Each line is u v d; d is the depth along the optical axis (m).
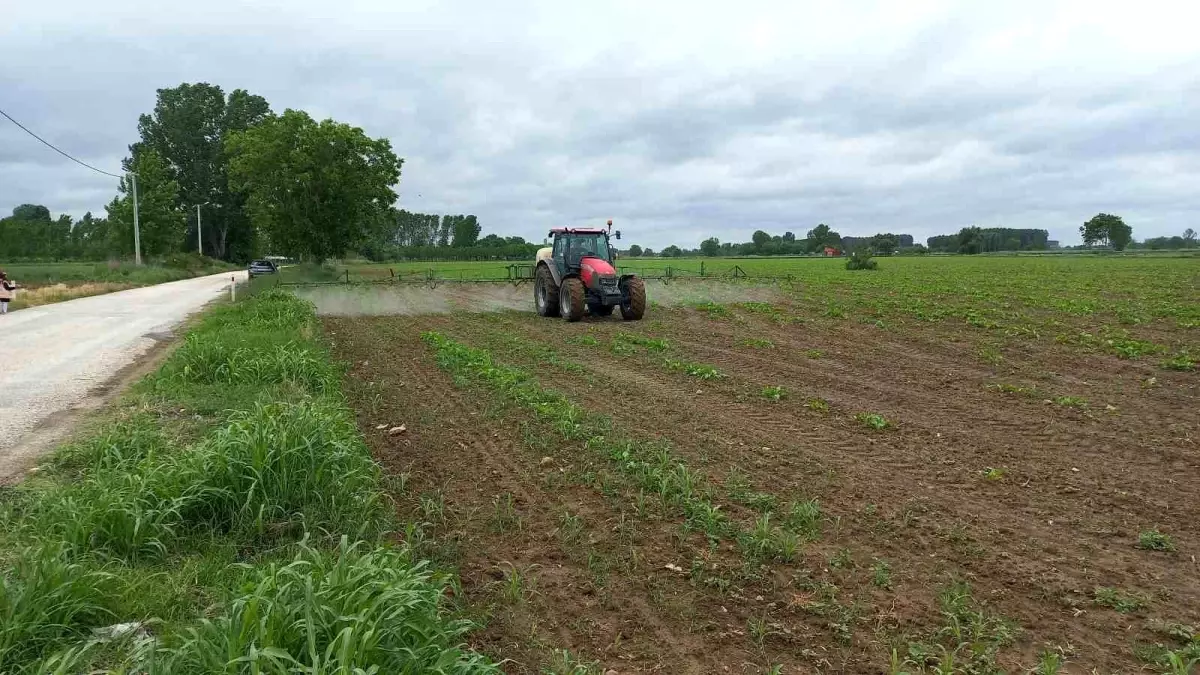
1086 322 16.59
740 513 5.18
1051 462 6.40
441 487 5.74
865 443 6.97
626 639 3.65
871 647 3.59
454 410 8.30
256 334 12.73
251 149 36.47
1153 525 5.03
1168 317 17.38
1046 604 3.99
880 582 4.20
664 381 10.09
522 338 14.79
